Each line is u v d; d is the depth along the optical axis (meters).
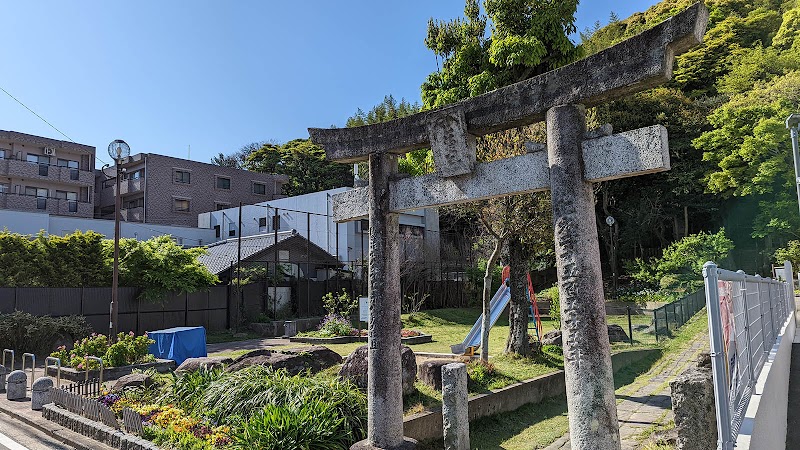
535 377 10.38
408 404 8.39
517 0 13.80
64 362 12.59
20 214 25.69
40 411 8.95
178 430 6.45
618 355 12.65
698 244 25.75
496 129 5.52
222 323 23.50
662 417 8.25
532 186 5.09
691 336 15.79
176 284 20.77
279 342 19.62
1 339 14.07
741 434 3.39
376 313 6.16
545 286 33.16
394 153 6.44
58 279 18.86
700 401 3.90
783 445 5.86
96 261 19.88
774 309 7.51
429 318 24.98
